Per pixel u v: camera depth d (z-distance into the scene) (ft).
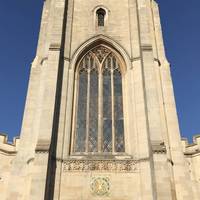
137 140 76.64
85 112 84.28
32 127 80.84
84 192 69.46
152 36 99.35
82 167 72.38
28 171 73.15
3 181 105.81
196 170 104.58
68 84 85.87
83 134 80.79
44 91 78.79
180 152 78.23
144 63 84.38
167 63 94.48
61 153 74.13
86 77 90.33
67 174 71.51
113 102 85.76
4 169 107.76
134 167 72.64
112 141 79.51
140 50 89.45
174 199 69.82
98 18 103.09
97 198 68.85
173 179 72.90
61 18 95.40
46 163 67.00
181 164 76.18
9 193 72.69
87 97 86.63
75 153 76.89
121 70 91.40
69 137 77.66
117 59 93.61
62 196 68.85
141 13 96.89
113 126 81.76
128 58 90.94
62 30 92.94
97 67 92.17
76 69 90.79
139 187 70.13
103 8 104.01
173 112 84.74
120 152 77.71
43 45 97.09
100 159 73.41
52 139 73.05
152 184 67.82
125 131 80.07
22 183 74.08
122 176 71.51
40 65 92.68
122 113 84.12
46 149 68.74
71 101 83.41
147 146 74.02
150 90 79.15
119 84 89.25
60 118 78.79
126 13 102.58
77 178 71.10
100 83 88.84
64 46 92.43
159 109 82.89
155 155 67.92
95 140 80.18
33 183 64.34
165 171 65.92
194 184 102.58
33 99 86.53
